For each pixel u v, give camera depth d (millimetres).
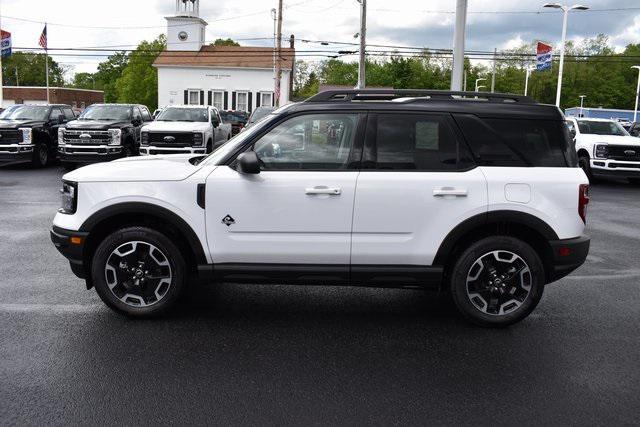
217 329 4973
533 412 3646
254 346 4617
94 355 4367
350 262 4957
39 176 16094
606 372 4262
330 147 4965
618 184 18250
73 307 5434
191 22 54094
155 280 5105
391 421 3492
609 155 17219
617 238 9461
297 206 4871
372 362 4355
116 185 4930
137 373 4078
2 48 33812
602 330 5145
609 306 5840
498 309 5086
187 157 6004
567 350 4664
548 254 5035
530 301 5035
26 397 3703
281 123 4992
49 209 10883
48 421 3418
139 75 85750
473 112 5008
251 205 4883
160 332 4867
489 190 4902
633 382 4098
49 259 7199
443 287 5195
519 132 5016
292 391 3855
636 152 17125
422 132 4977
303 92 87625
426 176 4902
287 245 4914
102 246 4988
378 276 4973
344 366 4273
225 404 3660
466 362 4391
